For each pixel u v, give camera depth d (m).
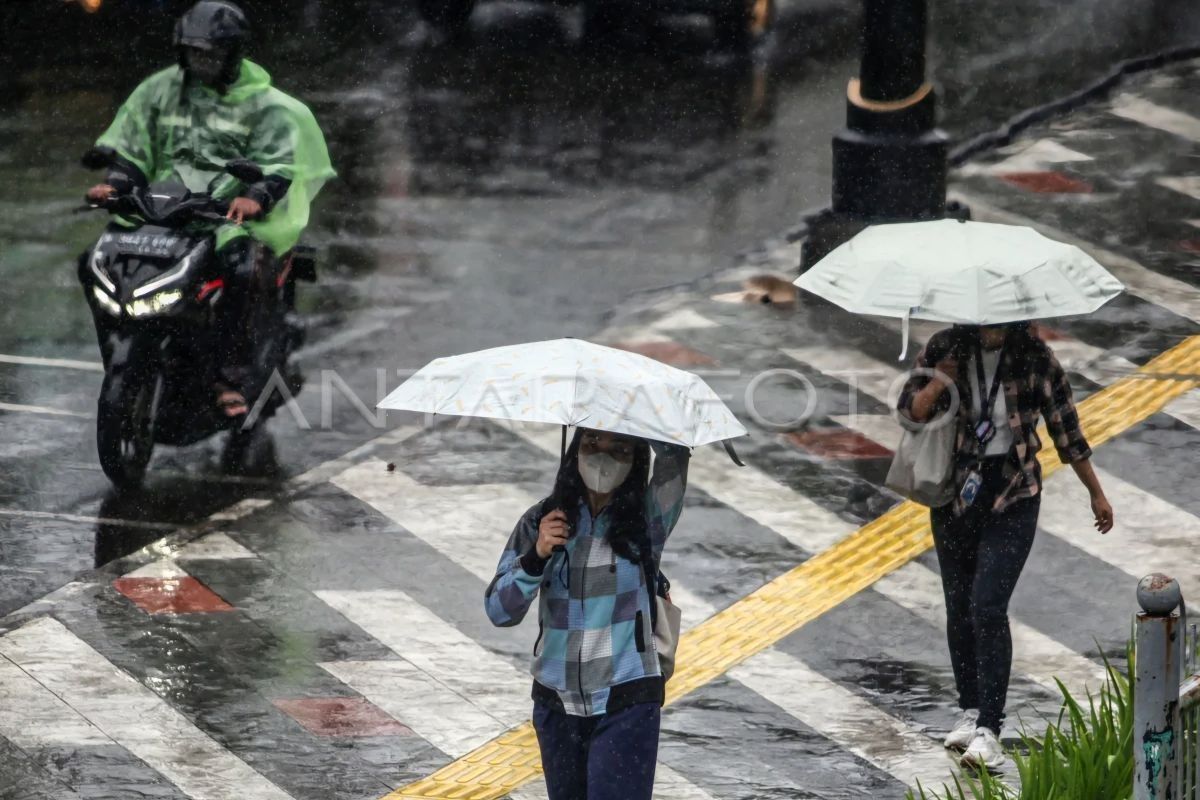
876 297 22.69
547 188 49.00
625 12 60.94
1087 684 25.98
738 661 26.70
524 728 25.06
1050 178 48.19
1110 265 42.34
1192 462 32.72
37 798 23.05
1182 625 16.69
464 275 42.72
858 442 33.91
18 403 35.91
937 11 63.78
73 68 59.00
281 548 30.22
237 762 24.02
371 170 50.25
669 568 29.47
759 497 31.84
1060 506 31.22
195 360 31.88
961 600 24.05
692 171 50.25
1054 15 62.69
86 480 32.62
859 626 27.72
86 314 40.59
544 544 18.69
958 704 25.16
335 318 40.16
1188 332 38.56
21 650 26.84
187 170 32.34
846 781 23.55
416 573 29.47
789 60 60.06
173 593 28.67
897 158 40.69
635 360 19.38
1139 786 16.58
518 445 34.16
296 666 26.56
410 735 24.80
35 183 49.16
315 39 61.66
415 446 34.03
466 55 60.34
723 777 23.61
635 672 19.00
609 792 18.91
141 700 25.55
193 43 31.41
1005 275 22.52
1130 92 55.34
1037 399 23.38
